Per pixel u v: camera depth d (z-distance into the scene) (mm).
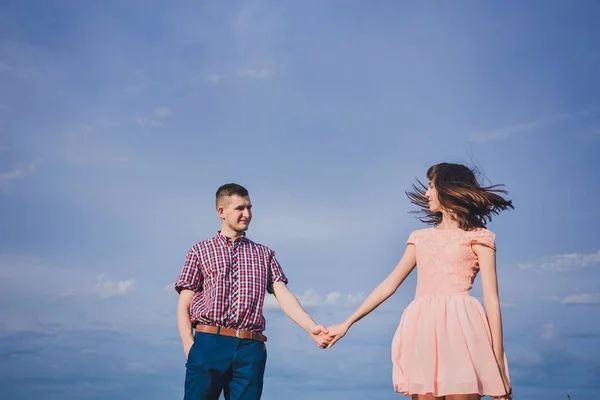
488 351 3766
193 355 4457
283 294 4719
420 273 3990
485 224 4059
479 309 3859
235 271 4590
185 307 4625
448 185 3998
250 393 4445
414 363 3859
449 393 3730
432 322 3850
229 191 4727
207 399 4469
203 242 4707
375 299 4223
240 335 4469
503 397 3742
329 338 4492
